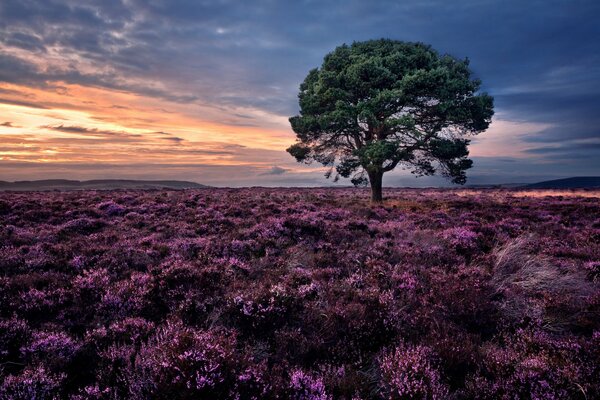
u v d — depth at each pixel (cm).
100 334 423
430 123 2402
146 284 600
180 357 324
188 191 3172
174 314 499
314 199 2442
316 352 418
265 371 350
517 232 1258
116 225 1268
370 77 2183
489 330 488
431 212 1700
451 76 2338
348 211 1697
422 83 2072
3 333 404
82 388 341
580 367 354
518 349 421
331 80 2272
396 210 1836
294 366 377
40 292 545
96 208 1611
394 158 2284
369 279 661
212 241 982
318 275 693
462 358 384
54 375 330
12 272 695
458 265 795
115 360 370
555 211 1877
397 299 586
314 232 1152
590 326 488
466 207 2075
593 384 325
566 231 1270
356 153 2273
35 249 846
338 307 501
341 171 2522
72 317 503
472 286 580
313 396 319
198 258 824
